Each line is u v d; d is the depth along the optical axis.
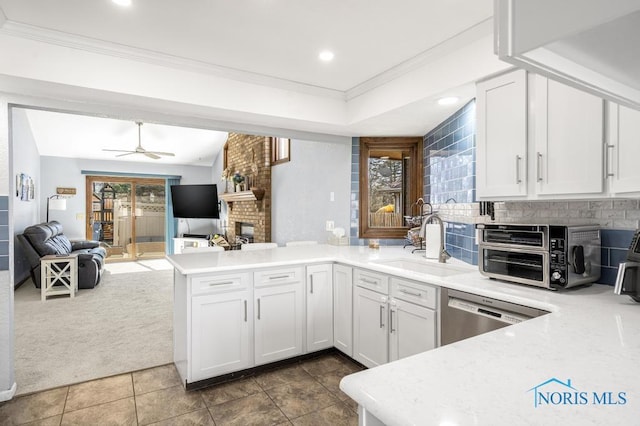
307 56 2.55
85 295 4.97
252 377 2.60
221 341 2.48
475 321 1.87
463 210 2.79
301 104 3.14
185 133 7.30
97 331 3.55
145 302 4.62
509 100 1.99
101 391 2.40
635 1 0.37
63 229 7.69
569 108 1.72
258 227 6.05
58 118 6.10
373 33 2.22
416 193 3.81
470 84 2.25
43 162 7.49
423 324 2.20
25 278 5.79
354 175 3.89
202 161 9.05
